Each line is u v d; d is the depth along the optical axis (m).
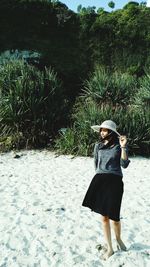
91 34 24.42
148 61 23.55
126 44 23.98
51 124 15.25
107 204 5.27
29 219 6.97
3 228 6.54
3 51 23.53
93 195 5.42
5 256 5.54
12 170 11.23
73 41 24.50
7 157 13.41
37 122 14.87
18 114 14.62
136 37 23.98
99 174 5.44
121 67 23.78
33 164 12.19
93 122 13.90
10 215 7.18
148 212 7.43
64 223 6.78
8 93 14.89
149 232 6.40
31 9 23.98
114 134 5.55
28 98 14.77
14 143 14.66
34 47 23.88
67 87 23.56
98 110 14.50
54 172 10.97
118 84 16.77
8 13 23.83
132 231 6.42
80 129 14.27
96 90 16.86
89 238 6.13
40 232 6.38
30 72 15.54
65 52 24.20
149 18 24.25
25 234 6.30
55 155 13.55
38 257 5.52
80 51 24.38
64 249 5.75
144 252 5.57
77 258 5.45
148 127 14.25
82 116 14.73
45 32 24.20
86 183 9.70
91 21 24.52
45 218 7.03
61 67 23.80
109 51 24.11
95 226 6.63
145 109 15.43
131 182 9.82
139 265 5.21
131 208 7.65
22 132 14.96
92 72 23.83
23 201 8.06
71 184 9.59
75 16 24.77
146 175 10.70
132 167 11.71
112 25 24.30
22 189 9.04
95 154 5.58
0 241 6.02
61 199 8.24
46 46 24.05
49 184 9.56
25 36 23.91
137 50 23.83
